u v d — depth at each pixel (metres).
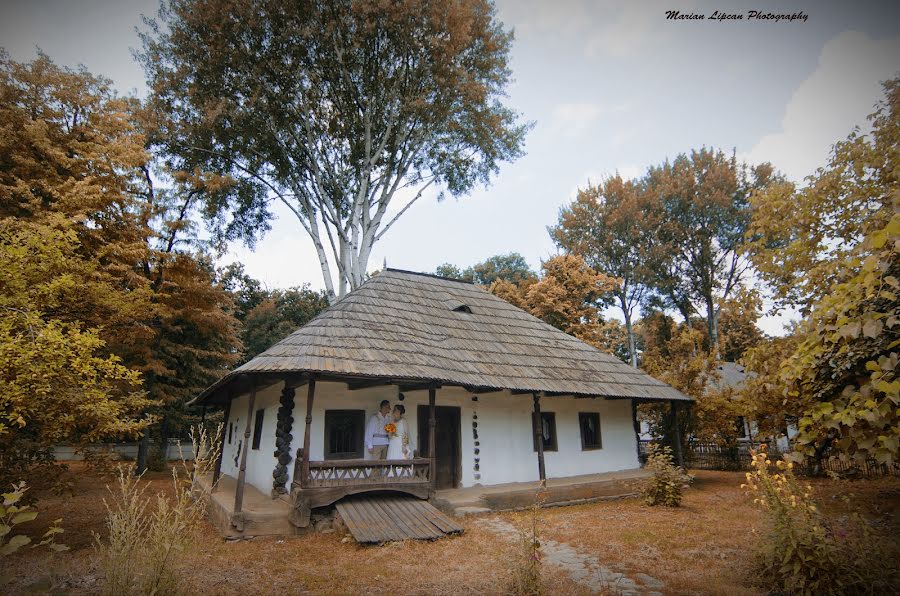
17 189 12.22
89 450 8.66
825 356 5.22
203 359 22.02
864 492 11.62
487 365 12.12
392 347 10.84
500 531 8.73
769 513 5.95
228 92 17.97
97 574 6.23
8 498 4.05
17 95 14.21
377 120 20.19
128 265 14.38
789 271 9.45
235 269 36.78
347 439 10.49
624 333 40.84
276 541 8.09
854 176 8.68
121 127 15.03
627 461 15.56
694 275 33.44
